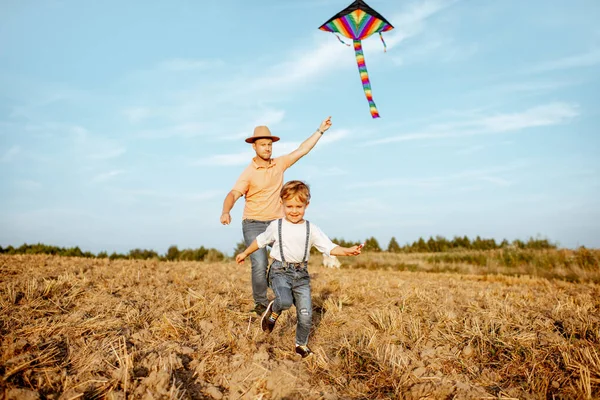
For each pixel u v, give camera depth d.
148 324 4.77
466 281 10.97
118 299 5.60
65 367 3.53
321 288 7.74
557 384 3.68
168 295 6.17
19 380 3.22
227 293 6.73
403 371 3.98
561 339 4.61
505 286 9.59
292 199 4.16
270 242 4.41
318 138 5.57
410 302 6.47
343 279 9.23
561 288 9.42
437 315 5.59
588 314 5.78
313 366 4.02
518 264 17.30
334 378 3.80
